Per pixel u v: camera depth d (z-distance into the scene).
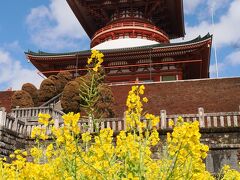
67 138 4.11
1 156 14.87
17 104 25.06
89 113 4.61
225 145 14.91
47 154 4.41
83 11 43.84
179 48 33.84
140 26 41.31
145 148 4.22
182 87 25.22
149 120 4.51
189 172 3.87
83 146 4.64
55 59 36.56
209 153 14.99
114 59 35.78
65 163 4.13
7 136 15.53
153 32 41.50
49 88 27.50
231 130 15.21
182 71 36.38
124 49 34.94
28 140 17.06
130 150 3.94
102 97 20.38
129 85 26.42
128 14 42.38
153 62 35.84
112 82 36.28
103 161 3.84
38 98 27.52
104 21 45.19
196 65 36.44
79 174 4.01
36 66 38.22
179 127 3.81
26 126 17.56
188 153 3.73
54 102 25.12
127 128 4.55
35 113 20.28
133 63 36.00
